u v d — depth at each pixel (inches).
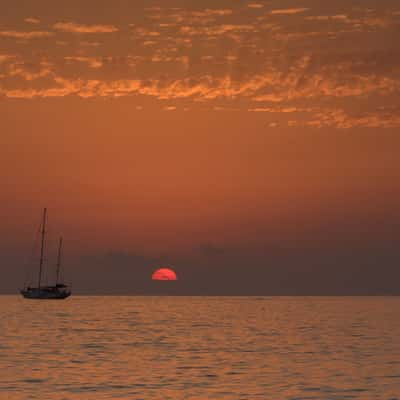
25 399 7578.7
